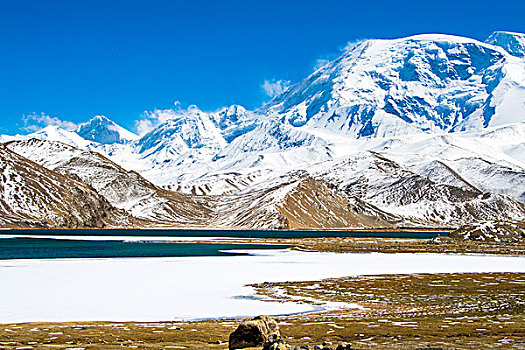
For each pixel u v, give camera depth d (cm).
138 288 6888
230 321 4703
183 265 9838
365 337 3612
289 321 4456
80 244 16188
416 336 3616
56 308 5466
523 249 14450
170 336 3838
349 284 7225
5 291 6581
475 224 18375
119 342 3584
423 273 8562
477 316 4634
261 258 11556
